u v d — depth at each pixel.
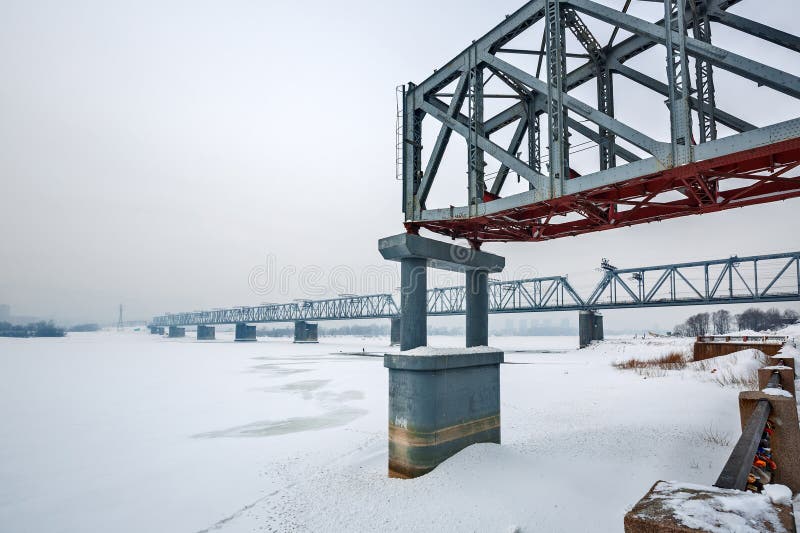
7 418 21.31
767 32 9.45
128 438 16.95
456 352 9.69
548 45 10.97
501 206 11.68
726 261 59.59
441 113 13.70
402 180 14.38
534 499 7.38
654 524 1.45
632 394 19.06
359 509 7.95
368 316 118.56
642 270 66.62
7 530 9.12
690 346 44.78
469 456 9.38
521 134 14.42
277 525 7.99
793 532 1.35
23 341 187.00
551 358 57.12
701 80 10.28
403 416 9.38
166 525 8.91
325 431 17.05
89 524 9.26
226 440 16.19
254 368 49.66
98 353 89.75
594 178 9.89
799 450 5.06
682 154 8.69
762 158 8.77
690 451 9.37
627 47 12.31
